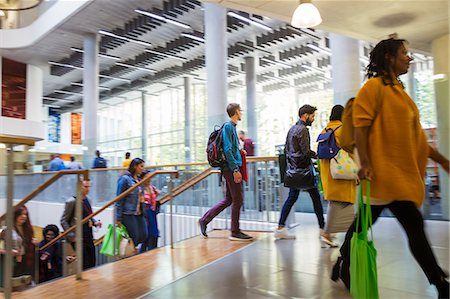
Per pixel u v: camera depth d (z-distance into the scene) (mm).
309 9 4332
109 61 16828
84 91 13711
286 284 2564
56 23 12672
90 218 4309
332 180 3336
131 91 22219
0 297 2533
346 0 4988
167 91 22750
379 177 1857
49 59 15930
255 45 14367
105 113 27578
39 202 8688
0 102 15055
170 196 4188
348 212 3387
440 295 1774
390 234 4117
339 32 6234
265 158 4891
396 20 5770
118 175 7898
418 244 1813
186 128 10250
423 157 1979
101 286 2762
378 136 1896
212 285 2633
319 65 16328
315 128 6898
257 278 2736
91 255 4312
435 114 5051
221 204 4383
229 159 3902
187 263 3312
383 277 2619
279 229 4129
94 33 13586
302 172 3750
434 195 5043
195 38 13148
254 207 5340
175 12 11195
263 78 18938
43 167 12188
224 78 9570
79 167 11430
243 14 11445
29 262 3246
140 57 16125
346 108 2088
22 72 16078
